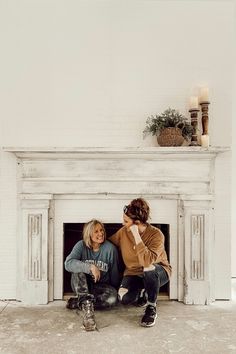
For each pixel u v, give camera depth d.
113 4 2.52
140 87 2.52
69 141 2.51
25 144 2.49
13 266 2.48
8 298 2.48
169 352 1.74
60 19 2.51
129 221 2.26
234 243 3.13
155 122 2.38
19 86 2.49
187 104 2.52
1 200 2.48
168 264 2.29
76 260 2.27
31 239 2.42
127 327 2.03
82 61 2.51
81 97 2.51
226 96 2.52
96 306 2.25
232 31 2.52
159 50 2.52
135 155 2.39
